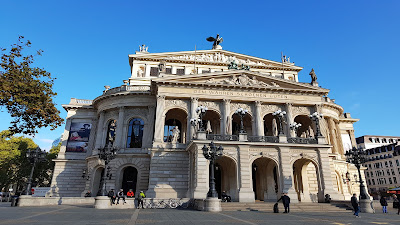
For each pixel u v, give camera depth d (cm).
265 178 3775
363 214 2298
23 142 6638
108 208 2633
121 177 4069
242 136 3356
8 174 6381
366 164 10269
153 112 4450
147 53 5519
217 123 4438
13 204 2839
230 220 1670
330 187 3288
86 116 5062
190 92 4081
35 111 1758
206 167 3108
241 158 3238
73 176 4641
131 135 4447
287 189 3203
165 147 3803
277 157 3366
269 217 1906
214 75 4175
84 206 2858
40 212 2048
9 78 1669
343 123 5931
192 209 2606
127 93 4503
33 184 7181
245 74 4281
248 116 4331
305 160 3609
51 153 7469
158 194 3522
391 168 9131
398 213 2330
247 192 3091
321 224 1551
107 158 2772
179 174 3666
